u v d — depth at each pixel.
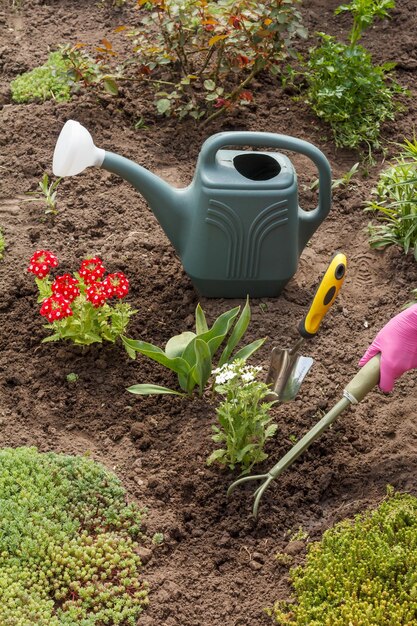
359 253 3.11
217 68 3.37
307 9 3.91
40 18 3.86
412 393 2.79
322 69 3.49
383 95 3.51
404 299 2.99
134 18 3.83
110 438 2.71
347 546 2.47
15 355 2.85
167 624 2.42
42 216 3.16
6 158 3.33
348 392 2.52
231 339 2.75
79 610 2.40
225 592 2.48
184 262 2.92
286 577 2.48
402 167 3.20
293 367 2.69
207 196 2.81
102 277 3.00
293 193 2.83
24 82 3.53
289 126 3.46
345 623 2.36
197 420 2.73
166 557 2.52
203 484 2.62
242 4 3.28
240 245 2.86
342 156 3.40
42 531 2.48
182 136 3.40
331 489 2.63
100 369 2.83
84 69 3.47
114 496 2.58
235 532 2.56
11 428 2.70
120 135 3.39
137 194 3.23
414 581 2.40
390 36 3.81
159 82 3.45
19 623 2.36
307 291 3.00
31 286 2.98
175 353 2.76
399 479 2.62
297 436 2.69
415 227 3.07
